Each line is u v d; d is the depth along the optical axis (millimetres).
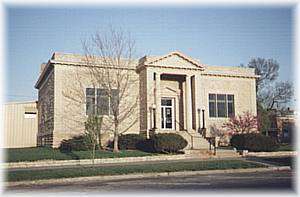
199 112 31734
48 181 15680
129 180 15672
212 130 33031
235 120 32031
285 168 19375
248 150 26750
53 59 29047
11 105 37812
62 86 28969
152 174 17344
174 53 31141
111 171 17141
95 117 26109
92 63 28531
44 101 34469
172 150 25078
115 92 27969
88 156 22531
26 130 38000
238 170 18609
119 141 27672
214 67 34031
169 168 18078
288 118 40594
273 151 26844
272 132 39500
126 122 30375
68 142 26719
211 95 33719
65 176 16156
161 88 32156
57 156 22312
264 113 40312
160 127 30156
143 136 28062
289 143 35344
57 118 28609
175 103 32531
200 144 28469
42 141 34250
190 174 17672
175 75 32250
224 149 27156
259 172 18203
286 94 48188
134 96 30969
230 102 34438
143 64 30266
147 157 23297
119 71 28578
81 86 29266
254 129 31984
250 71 35656
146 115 29891
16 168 19875
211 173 17938
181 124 32312
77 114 29047
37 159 21375
